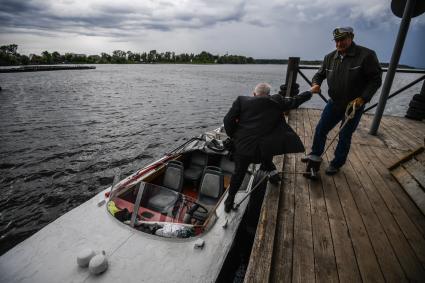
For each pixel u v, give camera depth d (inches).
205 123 722.2
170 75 3284.9
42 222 282.4
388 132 233.1
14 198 321.7
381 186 137.5
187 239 123.3
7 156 442.3
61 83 1841.8
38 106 906.1
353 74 123.1
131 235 124.3
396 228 106.0
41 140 530.0
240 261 151.2
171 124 696.4
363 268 86.8
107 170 402.0
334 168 147.0
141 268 107.0
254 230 156.2
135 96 1241.4
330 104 140.1
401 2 189.6
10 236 261.3
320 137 147.3
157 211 143.5
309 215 113.1
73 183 360.5
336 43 123.3
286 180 141.4
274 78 3129.9
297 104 118.0
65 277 102.1
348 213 115.0
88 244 118.3
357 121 135.0
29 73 2989.7
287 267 86.7
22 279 101.5
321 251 93.7
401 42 191.6
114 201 150.3
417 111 282.5
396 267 87.4
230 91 1563.7
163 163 207.8
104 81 2121.1
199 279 104.3
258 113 114.0
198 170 232.5
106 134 584.1
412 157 144.3
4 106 885.2
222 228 133.6
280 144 112.2
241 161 120.1
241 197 163.2
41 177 374.0
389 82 203.8
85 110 860.0
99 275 102.7
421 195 121.2
